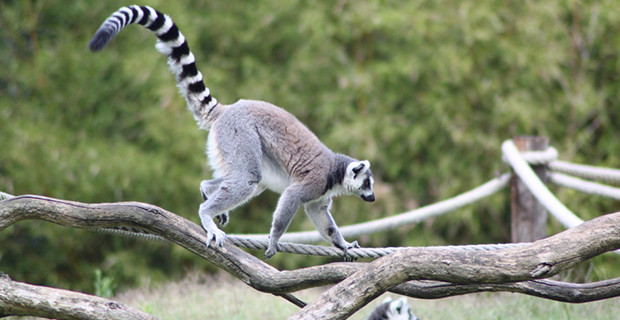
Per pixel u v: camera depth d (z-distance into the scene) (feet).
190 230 20.01
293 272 19.60
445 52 52.16
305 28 52.44
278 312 31.12
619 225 16.89
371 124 52.42
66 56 52.85
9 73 52.70
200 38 55.42
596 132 56.54
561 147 54.39
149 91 52.85
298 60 53.57
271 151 23.25
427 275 17.33
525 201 36.70
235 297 32.76
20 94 54.39
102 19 53.52
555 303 29.12
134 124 55.98
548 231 50.37
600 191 33.19
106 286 33.88
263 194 57.57
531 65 52.29
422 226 53.88
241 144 22.49
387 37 55.31
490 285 19.38
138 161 51.75
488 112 54.54
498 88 53.36
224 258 19.90
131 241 54.90
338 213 54.54
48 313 18.60
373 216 53.57
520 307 29.22
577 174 35.73
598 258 40.91
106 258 52.95
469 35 51.78
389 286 17.51
